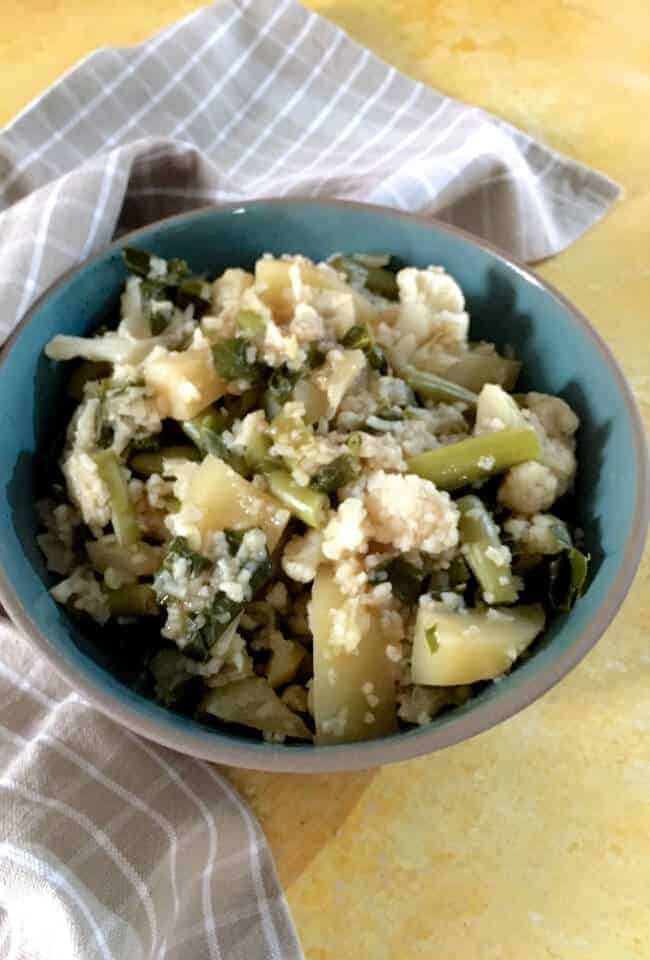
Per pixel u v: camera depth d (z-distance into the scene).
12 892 0.38
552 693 0.43
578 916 0.39
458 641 0.39
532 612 0.41
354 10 0.62
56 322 0.45
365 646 0.40
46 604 0.40
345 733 0.40
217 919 0.39
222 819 0.41
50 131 0.54
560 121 0.58
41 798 0.40
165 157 0.51
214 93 0.57
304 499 0.41
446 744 0.37
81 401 0.45
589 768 0.42
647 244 0.54
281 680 0.41
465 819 0.41
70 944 0.37
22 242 0.47
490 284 0.47
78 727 0.41
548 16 0.62
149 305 0.46
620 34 0.62
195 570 0.40
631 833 0.41
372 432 0.43
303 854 0.41
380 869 0.40
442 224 0.47
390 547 0.41
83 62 0.55
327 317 0.45
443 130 0.55
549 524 0.42
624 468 0.42
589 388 0.45
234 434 0.43
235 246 0.48
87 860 0.39
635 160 0.57
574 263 0.54
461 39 0.61
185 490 0.41
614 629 0.44
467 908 0.40
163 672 0.41
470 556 0.41
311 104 0.58
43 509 0.44
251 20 0.59
